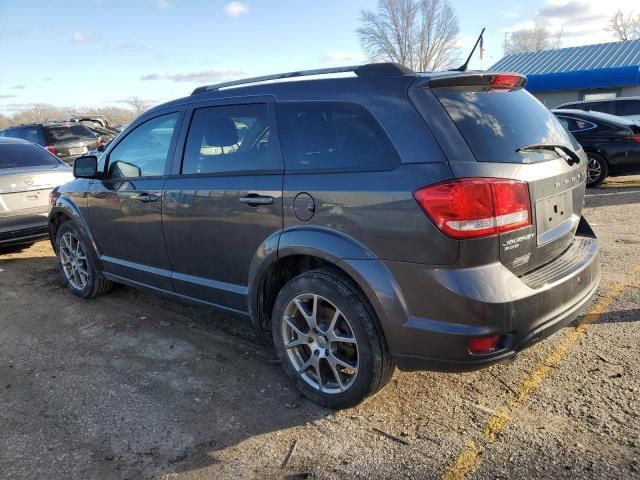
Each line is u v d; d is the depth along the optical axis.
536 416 2.91
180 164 3.83
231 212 3.39
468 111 2.72
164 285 4.16
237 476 2.60
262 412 3.13
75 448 2.86
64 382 3.58
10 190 6.42
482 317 2.49
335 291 2.90
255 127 3.35
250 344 4.03
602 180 10.16
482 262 2.51
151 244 4.12
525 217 2.63
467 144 2.57
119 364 3.81
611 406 2.95
